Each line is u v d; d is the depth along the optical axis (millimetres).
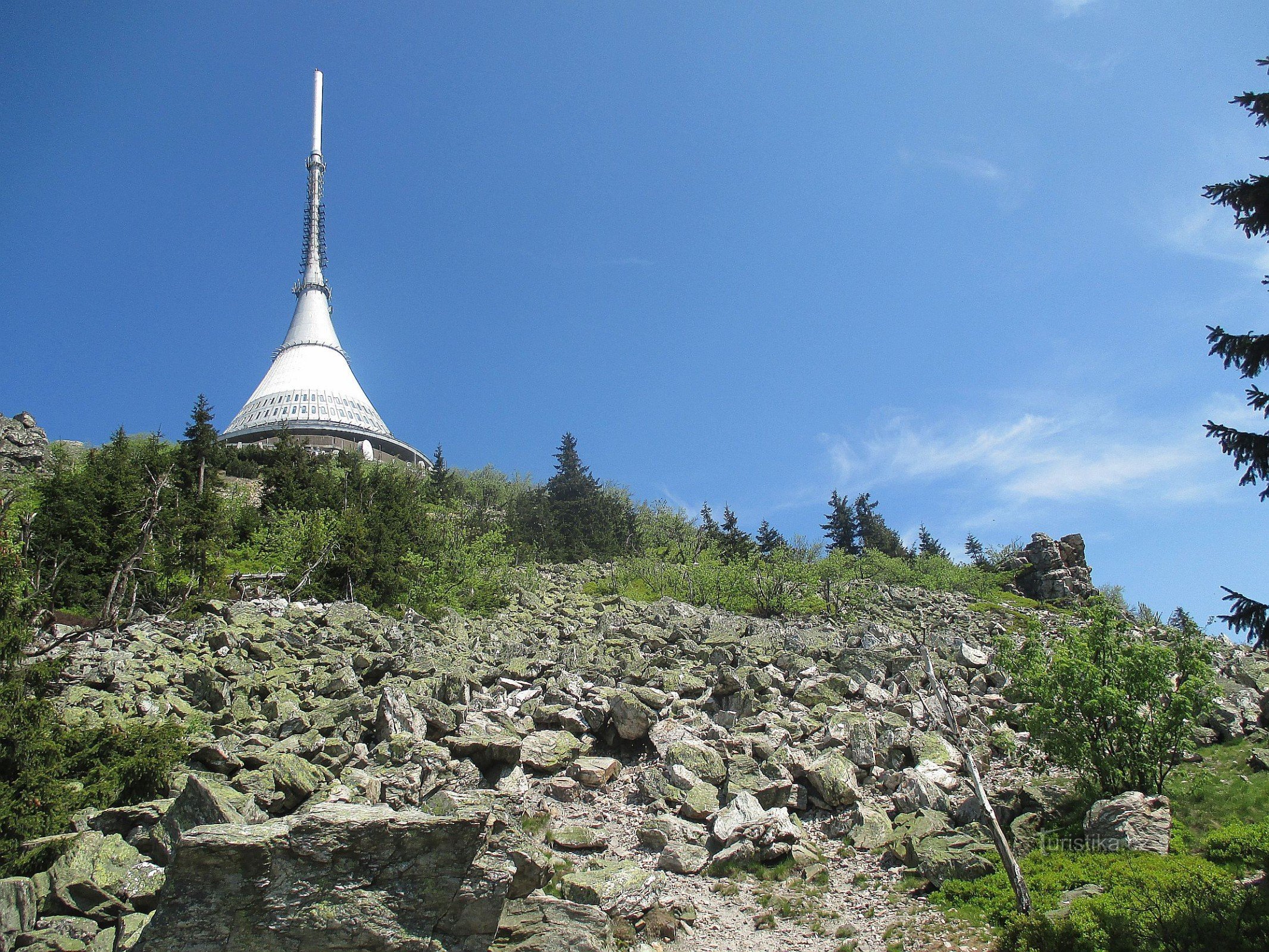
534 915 11539
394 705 21438
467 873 10320
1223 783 18578
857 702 26594
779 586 52375
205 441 56156
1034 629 19953
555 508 82688
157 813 13789
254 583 39344
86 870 11969
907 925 14023
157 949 9156
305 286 147750
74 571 32469
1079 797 17906
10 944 11094
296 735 20125
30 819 13258
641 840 17797
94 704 19969
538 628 39031
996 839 14141
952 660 31438
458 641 33062
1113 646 18688
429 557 48094
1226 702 24219
